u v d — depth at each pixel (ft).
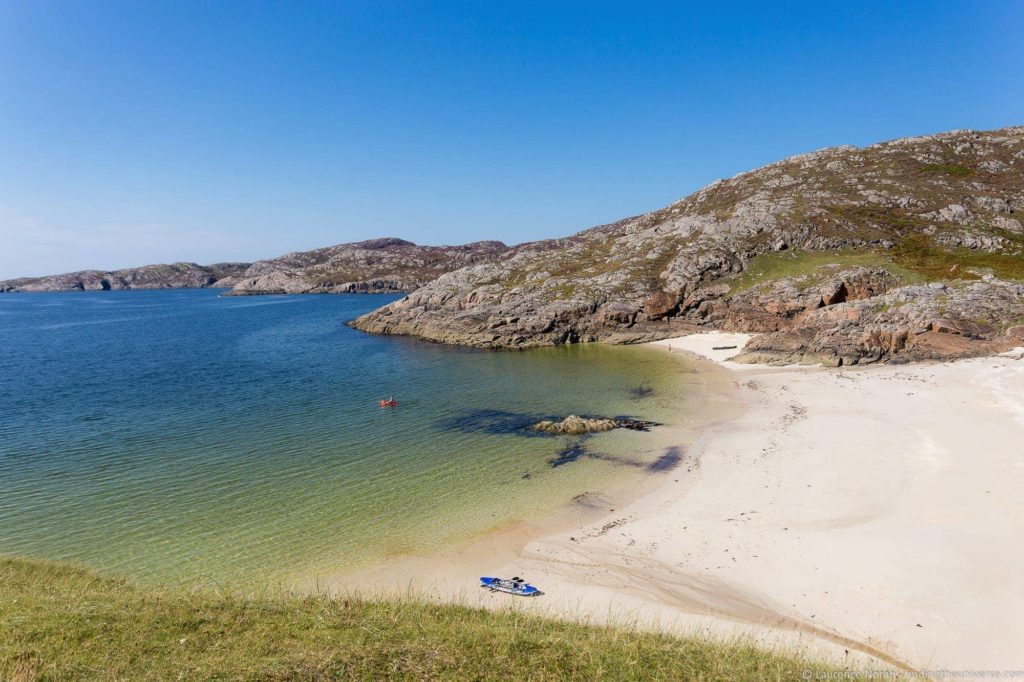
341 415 185.16
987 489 103.45
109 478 131.34
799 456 131.95
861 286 296.51
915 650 63.67
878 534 91.45
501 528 106.01
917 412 156.66
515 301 366.22
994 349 209.77
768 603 76.79
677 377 229.25
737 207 423.64
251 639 44.68
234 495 121.39
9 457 145.38
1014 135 466.70
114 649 41.50
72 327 485.15
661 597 80.12
